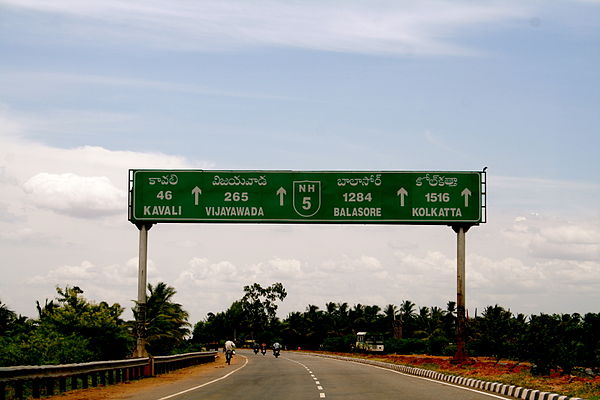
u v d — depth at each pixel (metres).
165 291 62.38
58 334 37.12
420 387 26.02
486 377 27.81
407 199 35.16
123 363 29.36
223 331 171.00
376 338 84.81
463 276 36.06
